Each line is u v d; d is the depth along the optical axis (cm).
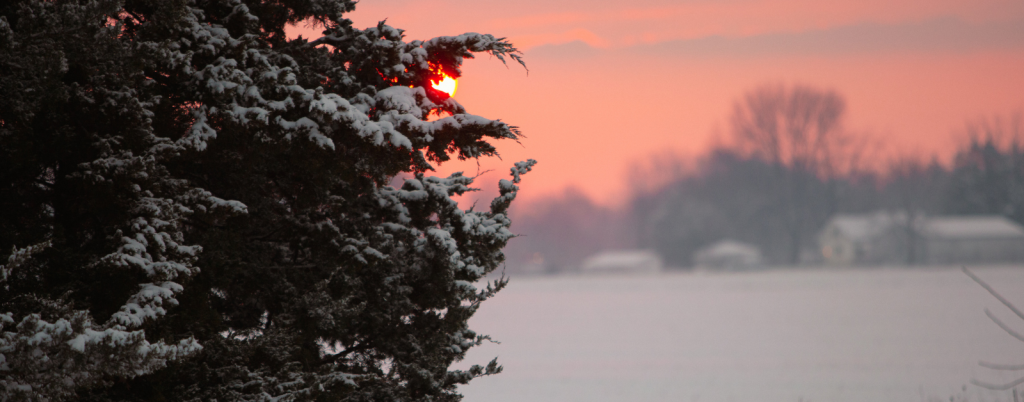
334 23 2052
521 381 6925
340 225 2009
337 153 1730
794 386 6481
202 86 1666
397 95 1894
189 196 1630
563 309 16712
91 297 1531
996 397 5550
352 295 1934
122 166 1462
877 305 15038
